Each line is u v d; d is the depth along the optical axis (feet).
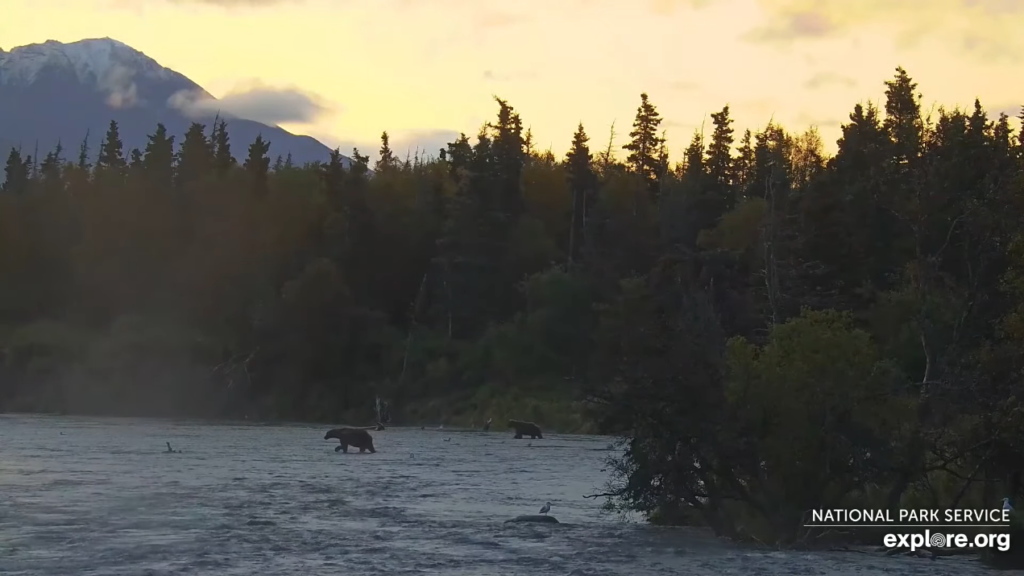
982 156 249.55
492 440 401.70
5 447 305.12
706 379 148.05
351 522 160.66
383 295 621.72
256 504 180.55
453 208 592.19
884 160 447.83
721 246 491.72
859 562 131.85
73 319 640.99
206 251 619.26
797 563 129.80
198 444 337.72
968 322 203.10
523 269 599.57
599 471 263.70
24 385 564.71
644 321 153.99
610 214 597.93
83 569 117.39
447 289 586.45
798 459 146.82
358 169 630.33
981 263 200.85
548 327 529.04
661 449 149.18
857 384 147.02
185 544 135.74
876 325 317.01
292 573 117.08
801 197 408.67
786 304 352.49
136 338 565.94
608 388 151.12
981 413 153.17
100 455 280.51
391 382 539.29
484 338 548.31
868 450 145.28
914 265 270.26
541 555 132.77
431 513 174.81
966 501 160.35
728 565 127.54
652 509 156.15
